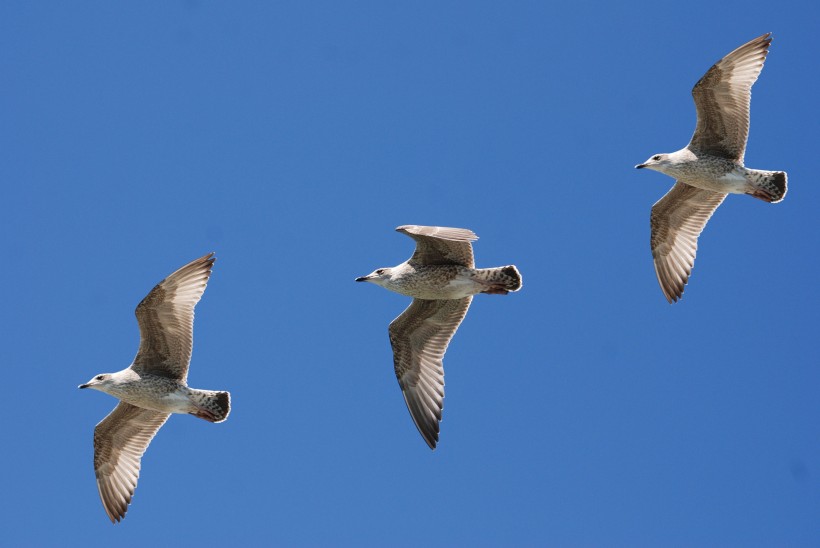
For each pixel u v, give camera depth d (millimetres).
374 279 20375
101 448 21375
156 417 21359
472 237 18969
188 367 20125
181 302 19922
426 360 21359
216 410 20359
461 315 21344
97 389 20031
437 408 21016
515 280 19781
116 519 21109
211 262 20047
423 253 20062
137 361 20266
